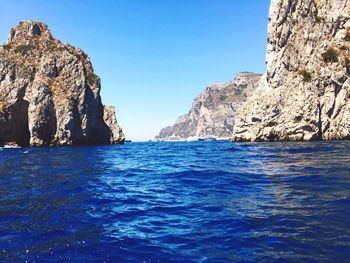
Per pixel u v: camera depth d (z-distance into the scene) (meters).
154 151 53.81
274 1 69.44
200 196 13.45
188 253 7.27
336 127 58.81
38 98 71.25
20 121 75.38
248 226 8.90
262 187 14.41
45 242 8.13
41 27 92.00
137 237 8.45
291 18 67.69
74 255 7.28
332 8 63.66
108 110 90.25
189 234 8.59
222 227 9.01
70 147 65.00
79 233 8.84
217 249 7.43
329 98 59.50
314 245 7.30
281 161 24.31
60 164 28.08
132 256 7.18
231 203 11.77
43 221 10.05
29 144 74.69
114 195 14.13
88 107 79.06
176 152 48.72
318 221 8.91
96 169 24.39
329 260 6.52
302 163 21.97
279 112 65.12
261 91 71.56
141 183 17.72
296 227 8.55
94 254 7.33
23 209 11.59
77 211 11.32
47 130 71.88
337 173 16.62
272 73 68.50
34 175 20.73
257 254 7.01
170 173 21.45
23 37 87.00
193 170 22.09
